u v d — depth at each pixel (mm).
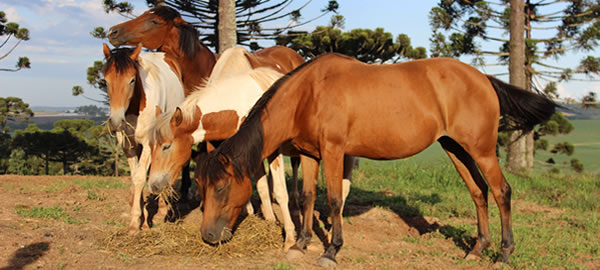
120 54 4051
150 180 3855
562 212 6434
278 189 4250
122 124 4016
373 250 4273
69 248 3740
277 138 3875
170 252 3850
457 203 6602
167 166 3912
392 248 4371
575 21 15242
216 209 3621
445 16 14281
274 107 3826
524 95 4027
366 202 6656
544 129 15242
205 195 3625
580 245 4613
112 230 4309
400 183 8641
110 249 3822
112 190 6789
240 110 4367
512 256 4051
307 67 4000
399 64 4070
